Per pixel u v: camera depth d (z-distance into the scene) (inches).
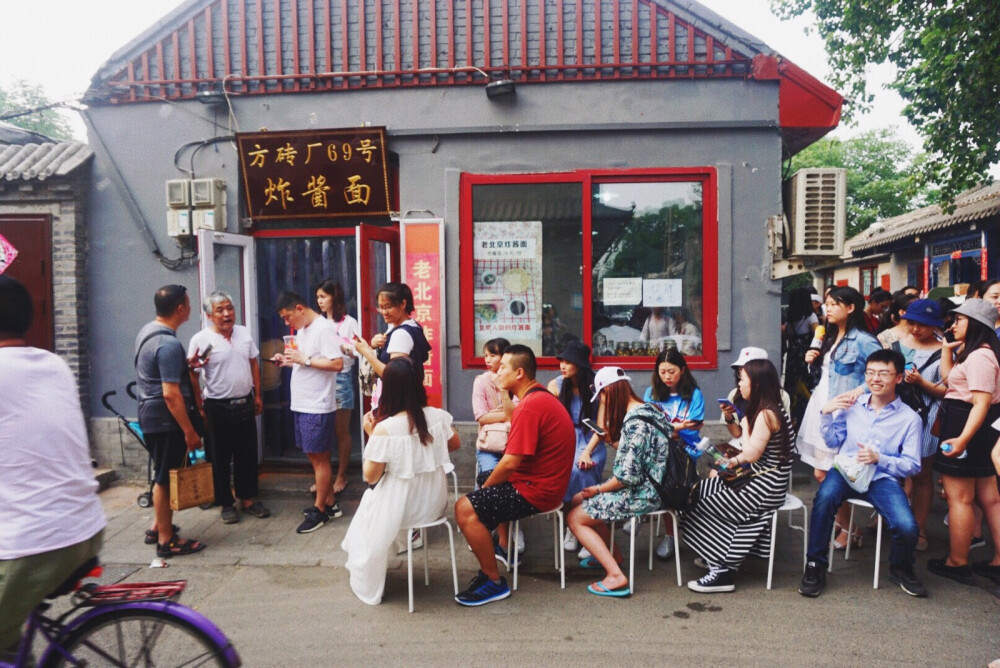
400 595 144.0
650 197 214.7
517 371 140.5
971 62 249.0
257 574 154.7
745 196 210.1
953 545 149.6
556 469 138.8
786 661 116.3
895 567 144.6
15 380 81.4
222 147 221.5
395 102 216.7
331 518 189.8
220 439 185.8
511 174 215.2
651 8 208.5
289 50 218.4
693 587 144.2
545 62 211.8
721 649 120.3
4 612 80.7
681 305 216.2
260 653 120.4
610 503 142.6
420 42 215.2
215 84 220.4
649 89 210.7
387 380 136.5
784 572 155.1
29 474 81.3
